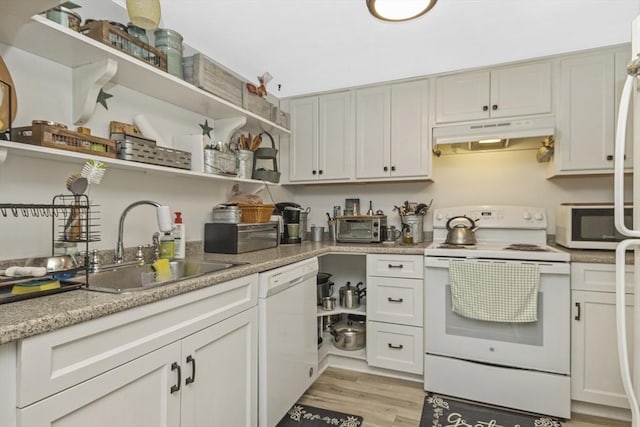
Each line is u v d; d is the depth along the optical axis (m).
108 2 1.60
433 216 2.71
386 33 2.29
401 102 2.61
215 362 1.33
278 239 2.44
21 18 1.07
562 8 2.04
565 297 1.88
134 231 1.72
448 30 2.26
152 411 1.05
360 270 3.04
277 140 2.97
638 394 1.08
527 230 2.44
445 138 2.39
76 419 0.84
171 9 1.93
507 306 1.92
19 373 0.74
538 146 2.50
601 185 2.38
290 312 1.86
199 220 2.15
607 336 1.83
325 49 2.46
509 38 2.31
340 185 3.14
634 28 1.02
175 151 1.70
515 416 1.91
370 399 2.08
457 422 1.84
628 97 1.03
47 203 1.34
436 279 2.14
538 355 1.92
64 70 1.40
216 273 1.37
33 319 0.75
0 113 1.07
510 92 2.31
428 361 2.15
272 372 1.67
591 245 2.00
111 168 1.58
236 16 2.04
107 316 0.91
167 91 1.75
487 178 2.68
